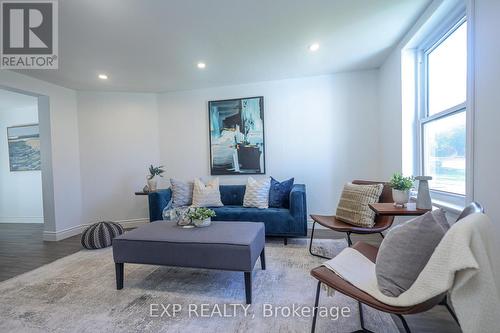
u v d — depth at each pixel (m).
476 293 0.85
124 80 3.55
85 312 1.74
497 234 1.40
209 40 2.48
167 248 1.94
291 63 3.13
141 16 2.03
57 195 3.57
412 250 1.10
